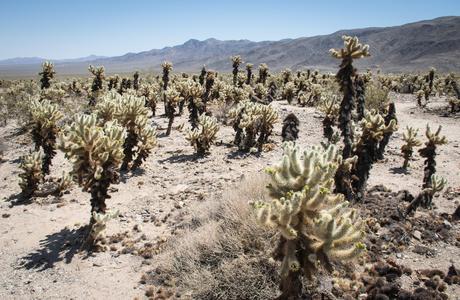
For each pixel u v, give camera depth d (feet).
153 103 84.48
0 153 55.47
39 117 41.45
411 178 42.68
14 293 20.49
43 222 30.07
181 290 19.97
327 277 19.71
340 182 27.61
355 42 30.66
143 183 39.70
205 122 49.60
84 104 88.94
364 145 30.01
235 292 18.58
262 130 51.06
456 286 19.45
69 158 25.71
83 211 32.68
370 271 20.39
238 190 28.53
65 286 21.13
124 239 26.94
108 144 26.12
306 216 14.34
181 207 32.22
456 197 35.27
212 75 87.10
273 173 14.96
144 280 21.31
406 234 24.70
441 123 81.41
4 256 24.59
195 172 42.50
